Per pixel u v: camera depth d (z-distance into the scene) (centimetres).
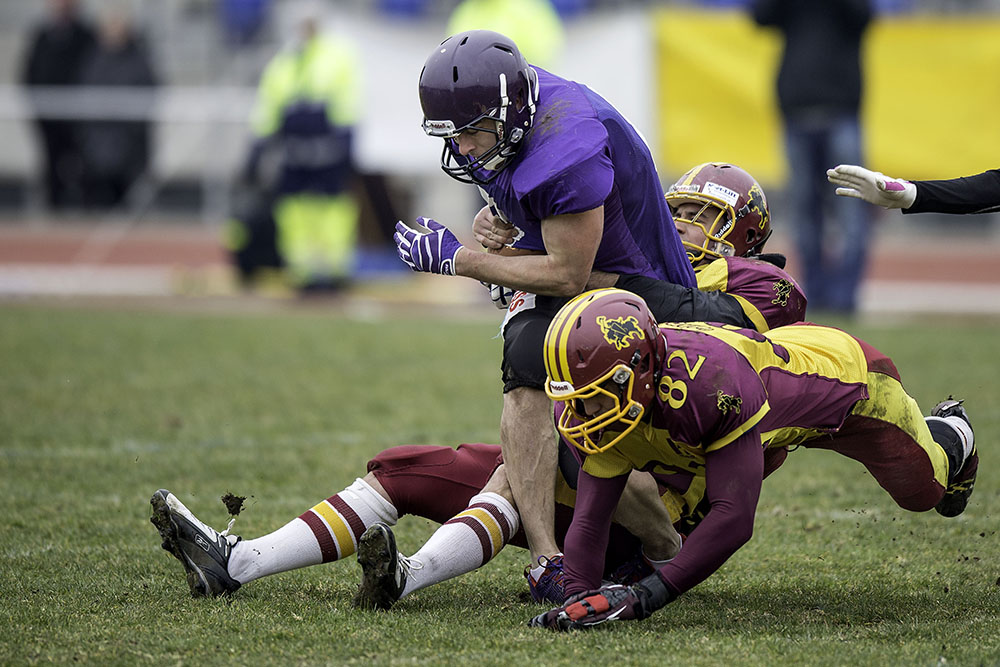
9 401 2686
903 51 4631
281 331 3900
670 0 5441
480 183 1455
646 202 1451
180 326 3950
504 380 1473
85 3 6725
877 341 3650
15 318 4016
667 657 1191
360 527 1437
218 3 6519
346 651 1209
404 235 1502
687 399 1240
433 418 2594
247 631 1271
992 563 1599
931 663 1166
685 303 1435
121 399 2744
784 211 5716
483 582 1520
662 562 1466
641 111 4650
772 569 1583
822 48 3950
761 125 4678
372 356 3441
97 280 5275
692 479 1429
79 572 1509
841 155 4009
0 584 1453
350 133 4606
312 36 4597
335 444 2333
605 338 1215
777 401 1320
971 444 1541
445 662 1175
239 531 1736
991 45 4616
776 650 1212
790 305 1508
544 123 1409
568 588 1311
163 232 5878
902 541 1722
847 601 1422
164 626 1287
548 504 1441
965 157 4650
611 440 1277
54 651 1206
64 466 2125
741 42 4659
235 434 2419
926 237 6438
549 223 1402
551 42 4459
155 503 1384
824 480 2120
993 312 4594
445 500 1470
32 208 6031
